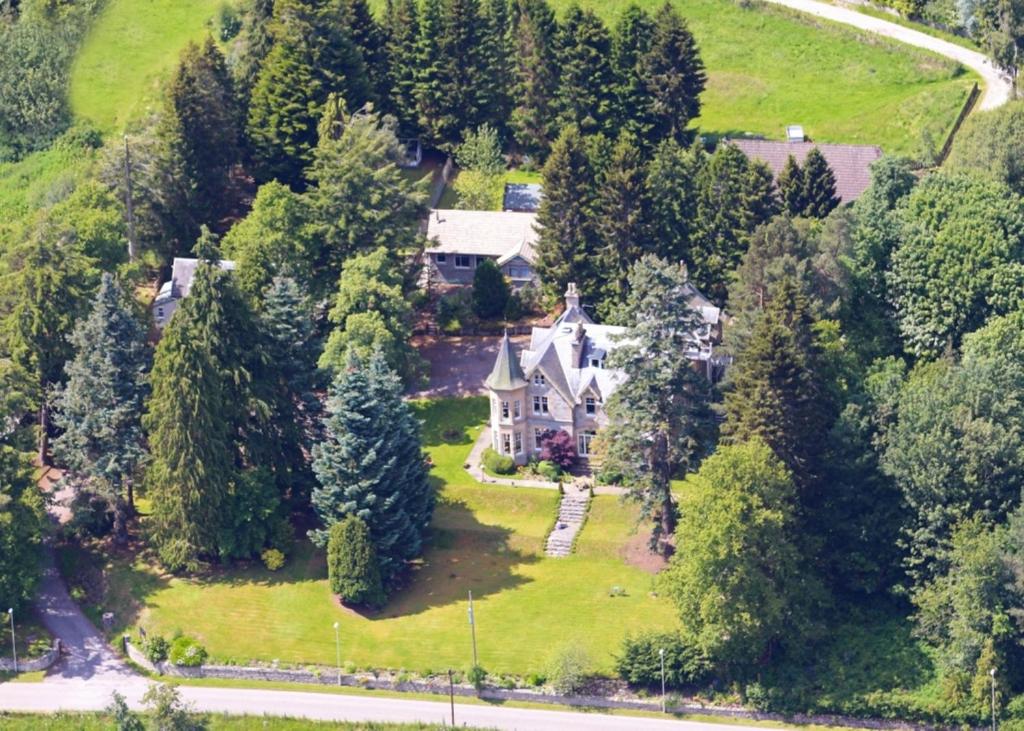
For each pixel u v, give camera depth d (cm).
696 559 17512
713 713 17638
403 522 18875
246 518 19088
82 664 18438
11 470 18850
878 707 17412
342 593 18588
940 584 18050
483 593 18800
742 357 18950
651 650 17700
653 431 18650
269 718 17600
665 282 18488
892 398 18912
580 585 18800
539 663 17912
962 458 18300
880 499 18562
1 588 18538
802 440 18475
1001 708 17412
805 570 18400
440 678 17900
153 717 16762
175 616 18725
